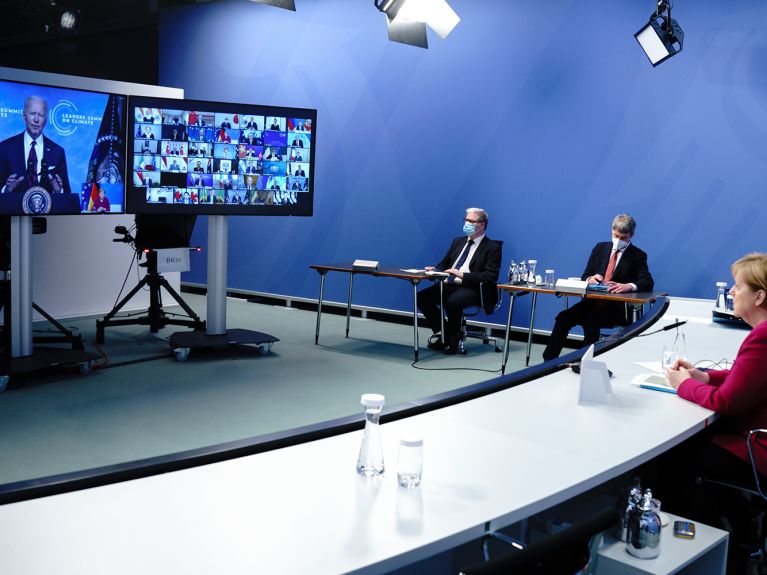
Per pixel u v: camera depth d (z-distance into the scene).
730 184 5.78
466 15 7.00
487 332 6.82
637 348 3.50
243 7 8.65
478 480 1.77
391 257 7.71
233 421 4.29
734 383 2.41
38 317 7.02
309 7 8.09
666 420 2.33
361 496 1.65
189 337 5.94
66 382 5.05
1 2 9.65
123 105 5.32
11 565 1.29
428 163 7.37
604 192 6.36
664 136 6.04
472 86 7.02
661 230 6.11
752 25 5.59
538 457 1.94
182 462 1.80
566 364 3.03
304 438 2.02
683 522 2.20
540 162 6.68
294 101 8.33
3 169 4.75
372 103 7.70
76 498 1.59
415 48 7.35
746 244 5.74
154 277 6.60
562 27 6.47
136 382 5.09
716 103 5.79
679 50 5.45
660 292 5.57
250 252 8.92
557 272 6.66
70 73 10.38
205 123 5.58
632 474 2.79
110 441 3.91
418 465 1.69
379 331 7.25
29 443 3.85
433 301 6.61
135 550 1.36
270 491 1.66
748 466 2.47
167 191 5.53
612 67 6.24
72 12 9.44
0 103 4.69
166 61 9.46
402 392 5.00
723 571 2.17
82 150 5.13
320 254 8.27
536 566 1.34
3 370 4.82
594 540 1.57
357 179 7.89
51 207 5.02
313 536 1.44
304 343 6.57
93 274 7.34
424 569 2.10
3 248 5.24
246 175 5.78
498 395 2.55
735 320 4.22
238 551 1.37
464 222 7.00
